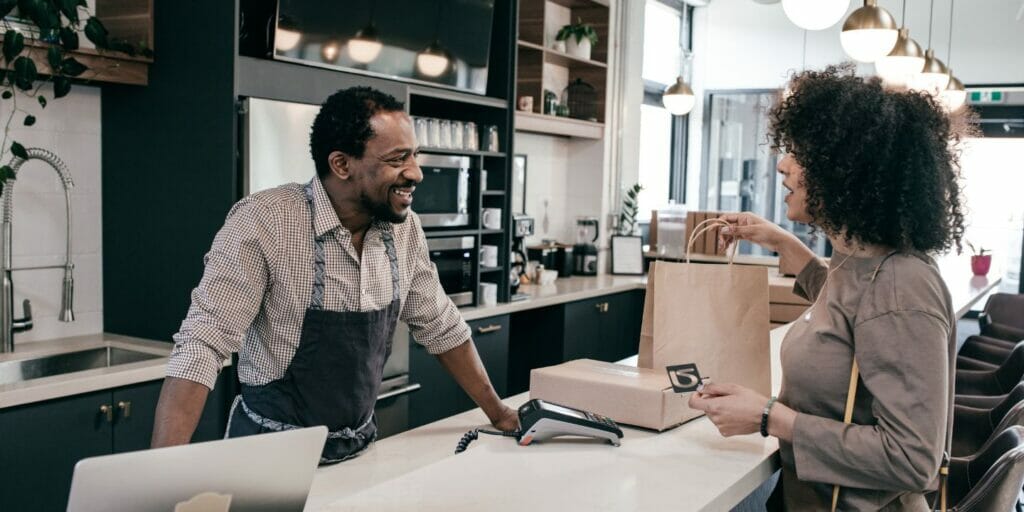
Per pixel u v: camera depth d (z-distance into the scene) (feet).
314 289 6.22
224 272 5.95
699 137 30.50
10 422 8.70
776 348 10.13
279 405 6.32
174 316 11.28
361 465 6.31
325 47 12.11
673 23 29.40
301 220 6.18
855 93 5.11
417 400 13.93
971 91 28.25
